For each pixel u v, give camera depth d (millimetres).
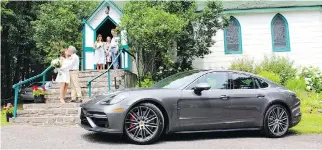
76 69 10617
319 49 17719
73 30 20578
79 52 21641
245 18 18156
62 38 20500
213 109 6703
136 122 6254
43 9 20781
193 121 6566
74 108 9453
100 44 15211
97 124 6297
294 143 6523
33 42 23719
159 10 13820
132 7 14133
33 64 26781
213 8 15492
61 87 10133
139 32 13141
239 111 6887
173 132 6484
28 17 22734
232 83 7066
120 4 21219
